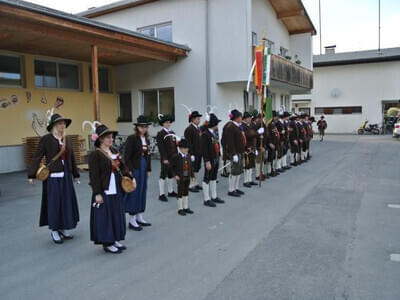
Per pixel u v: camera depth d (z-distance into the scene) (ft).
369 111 99.30
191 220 20.13
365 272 13.41
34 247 16.39
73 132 43.60
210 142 23.34
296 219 19.99
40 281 13.04
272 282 12.68
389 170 35.91
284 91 69.77
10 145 36.94
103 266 14.28
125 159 18.24
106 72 49.90
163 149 24.59
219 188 28.53
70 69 44.06
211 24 44.73
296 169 37.24
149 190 27.96
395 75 96.12
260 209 22.21
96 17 54.90
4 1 25.14
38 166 16.52
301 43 69.26
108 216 15.17
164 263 14.44
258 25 53.16
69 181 17.11
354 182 30.19
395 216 20.47
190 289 12.26
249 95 54.39
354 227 18.58
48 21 28.58
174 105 46.96
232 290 12.15
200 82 45.21
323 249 15.65
